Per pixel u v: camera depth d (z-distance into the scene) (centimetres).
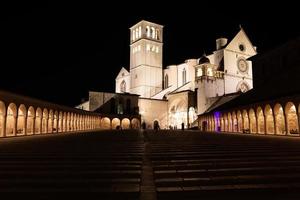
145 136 3034
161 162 1134
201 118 6419
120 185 814
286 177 891
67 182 838
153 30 8975
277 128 3375
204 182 854
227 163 1090
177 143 1994
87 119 6488
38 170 994
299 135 2903
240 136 2989
